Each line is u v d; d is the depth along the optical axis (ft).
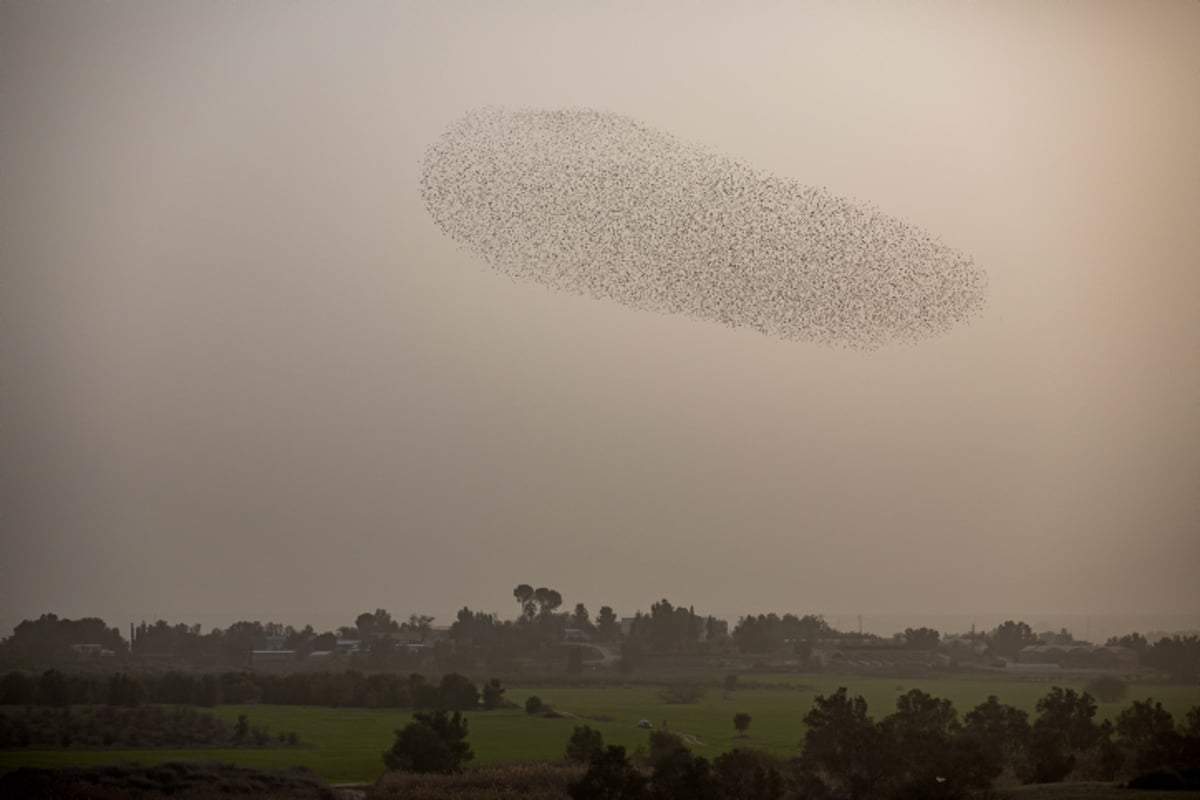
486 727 338.34
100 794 201.77
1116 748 232.12
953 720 254.68
